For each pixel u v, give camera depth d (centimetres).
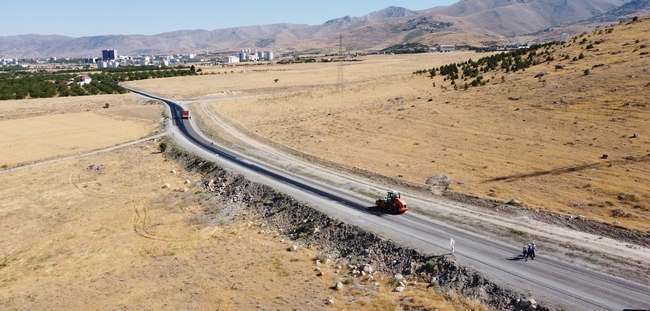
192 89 16788
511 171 5569
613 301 2805
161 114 11700
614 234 3706
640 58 9525
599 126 6738
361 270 3588
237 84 18238
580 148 6062
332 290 3278
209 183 6181
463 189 5103
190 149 7912
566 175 5206
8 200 5784
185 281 3528
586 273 3148
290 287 3350
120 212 5266
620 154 5612
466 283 3178
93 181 6519
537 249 3553
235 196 5606
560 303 2812
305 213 4728
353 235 4088
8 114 11669
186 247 4247
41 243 4500
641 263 3231
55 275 3822
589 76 9312
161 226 4806
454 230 4022
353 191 5328
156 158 7775
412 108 10125
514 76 11506
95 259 4081
